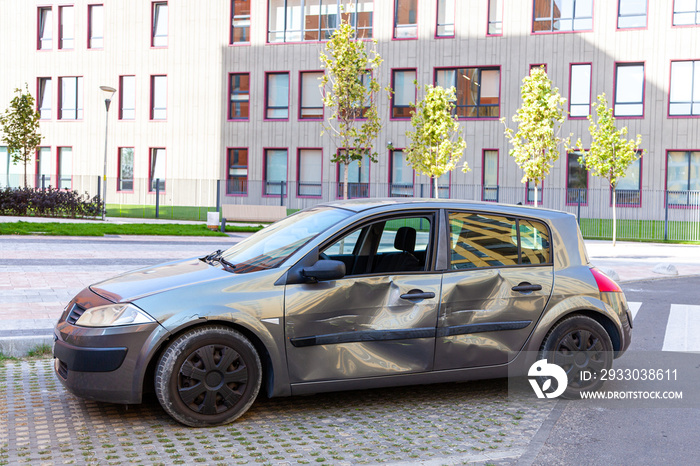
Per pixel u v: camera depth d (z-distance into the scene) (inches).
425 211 199.0
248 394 177.3
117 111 1433.3
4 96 1501.0
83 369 169.0
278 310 177.6
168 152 1397.6
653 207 1118.4
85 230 727.1
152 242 662.5
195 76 1374.3
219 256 207.8
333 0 1284.4
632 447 164.9
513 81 1190.9
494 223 204.4
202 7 1365.7
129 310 170.4
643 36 1130.0
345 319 184.1
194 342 171.0
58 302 325.1
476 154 1213.7
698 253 789.9
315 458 154.1
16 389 203.8
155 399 196.2
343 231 190.4
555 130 1173.1
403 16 1248.2
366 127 1022.4
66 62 1466.5
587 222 1138.7
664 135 1127.0
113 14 1429.6
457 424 180.9
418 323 190.1
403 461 153.0
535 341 201.2
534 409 195.2
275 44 1315.2
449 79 1230.9
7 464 146.7
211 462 150.6
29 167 1491.1
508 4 1190.3
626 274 541.0
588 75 1160.8
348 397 204.2
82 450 156.2
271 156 1331.2
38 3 1480.1
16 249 543.8
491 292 197.5
